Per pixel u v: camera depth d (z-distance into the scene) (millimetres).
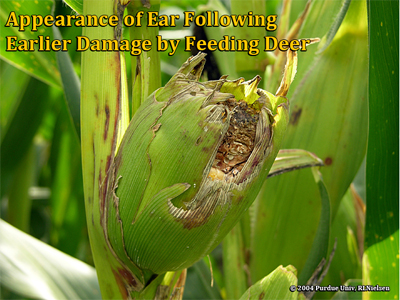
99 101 411
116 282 414
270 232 511
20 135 762
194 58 388
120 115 410
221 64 543
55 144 884
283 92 399
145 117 385
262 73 487
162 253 387
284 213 510
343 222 672
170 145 378
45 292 481
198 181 378
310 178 507
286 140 510
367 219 455
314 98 507
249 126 393
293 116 510
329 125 506
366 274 460
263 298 413
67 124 875
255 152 384
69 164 882
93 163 410
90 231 411
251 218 516
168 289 421
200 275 556
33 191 1153
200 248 389
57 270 516
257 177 385
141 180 381
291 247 511
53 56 541
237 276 506
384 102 438
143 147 381
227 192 381
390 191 445
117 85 411
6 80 825
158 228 381
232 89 396
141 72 417
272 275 415
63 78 487
